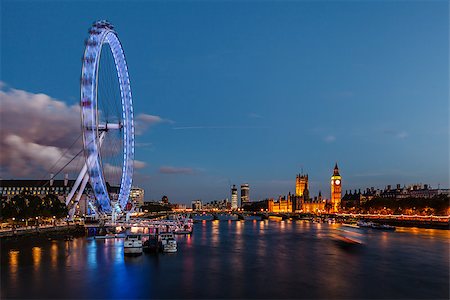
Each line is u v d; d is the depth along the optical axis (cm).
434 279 11381
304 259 14512
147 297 9519
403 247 17875
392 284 10806
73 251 15188
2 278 10931
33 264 12669
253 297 9556
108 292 9850
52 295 9575
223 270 12319
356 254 15788
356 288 10394
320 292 10006
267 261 14000
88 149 16838
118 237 19525
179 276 11444
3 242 17238
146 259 13925
